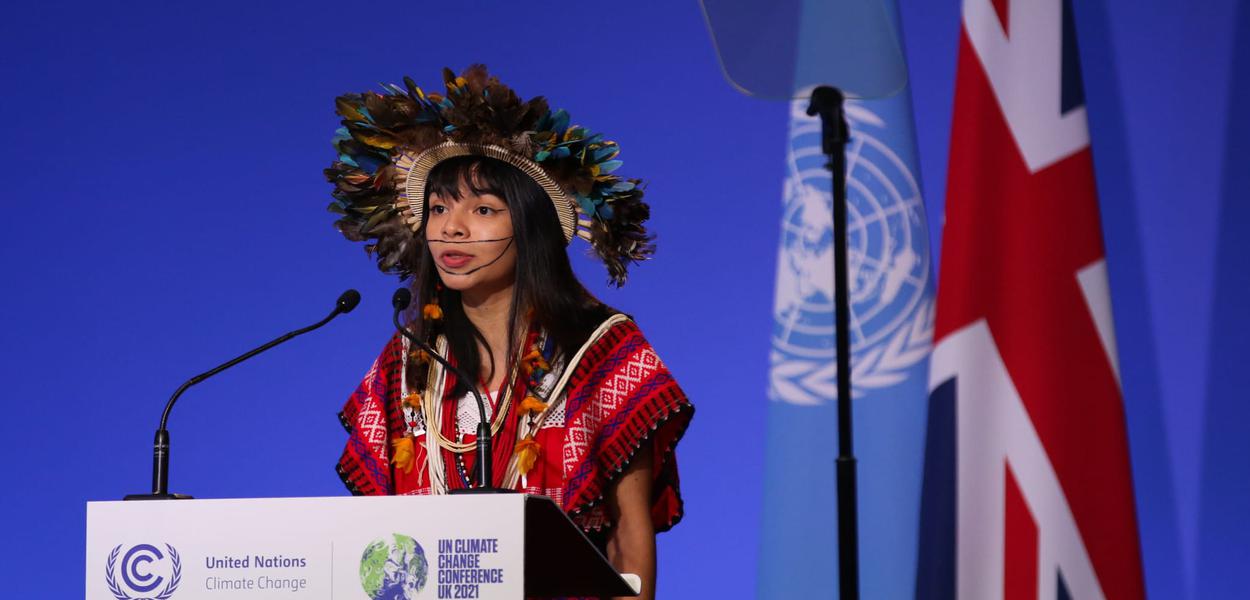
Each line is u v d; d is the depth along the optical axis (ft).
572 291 25.63
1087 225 22.85
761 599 33.24
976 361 22.70
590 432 24.21
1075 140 23.16
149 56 39.52
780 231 35.06
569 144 25.62
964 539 22.16
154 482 19.72
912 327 32.30
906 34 36.65
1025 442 22.29
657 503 24.95
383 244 26.84
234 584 17.17
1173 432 34.01
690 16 38.04
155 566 17.33
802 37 21.42
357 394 26.02
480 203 24.94
